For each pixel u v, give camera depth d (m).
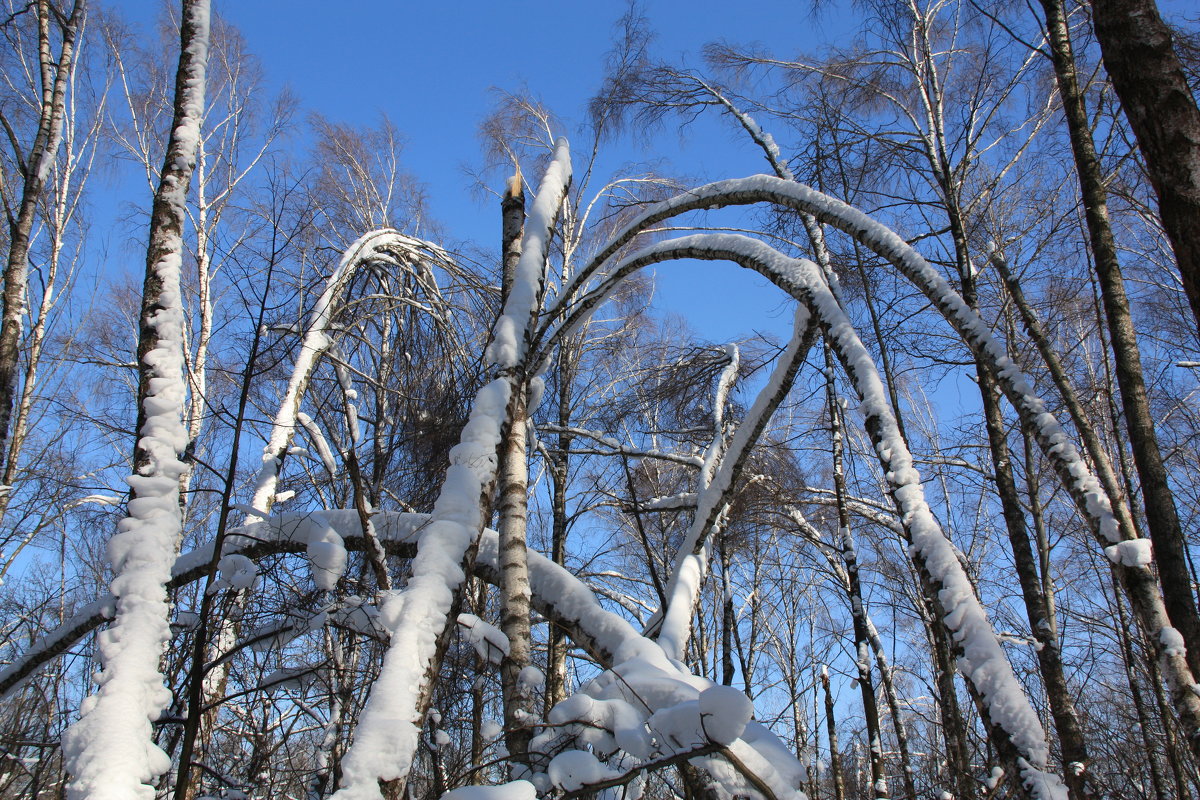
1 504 7.03
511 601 4.47
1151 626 3.81
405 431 5.84
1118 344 4.03
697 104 8.32
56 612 6.93
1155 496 3.75
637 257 5.12
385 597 4.42
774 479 8.35
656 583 6.19
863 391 4.02
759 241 4.79
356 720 4.45
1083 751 4.98
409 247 6.63
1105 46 3.04
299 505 7.95
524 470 4.91
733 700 2.97
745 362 8.03
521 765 3.64
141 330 3.69
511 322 4.51
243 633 4.52
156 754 2.69
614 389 11.78
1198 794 5.96
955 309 4.29
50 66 7.42
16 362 6.36
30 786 4.37
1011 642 8.03
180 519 3.39
